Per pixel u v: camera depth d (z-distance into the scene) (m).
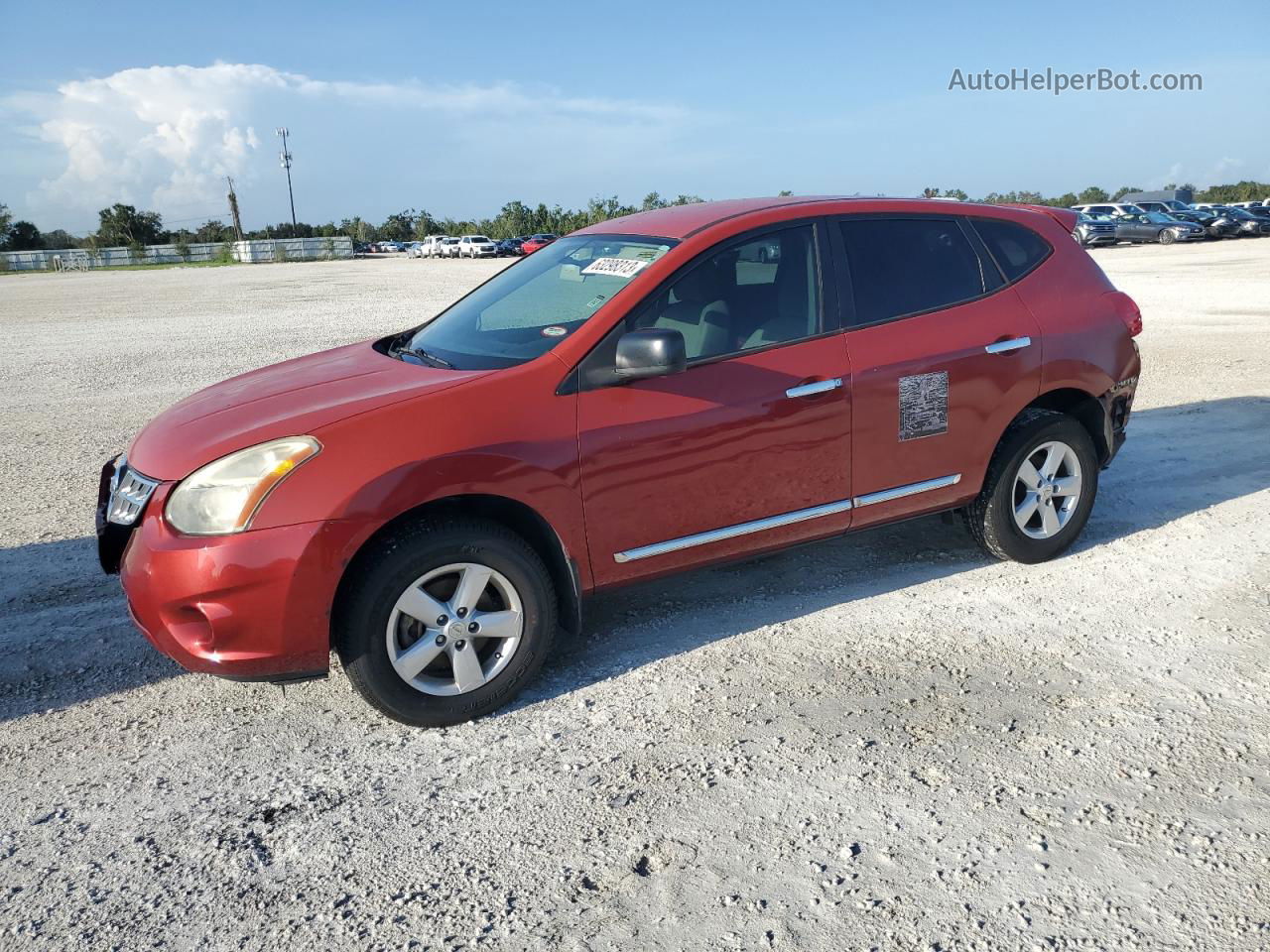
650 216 4.40
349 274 38.44
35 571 4.91
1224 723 3.21
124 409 9.21
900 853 2.63
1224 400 8.14
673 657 3.84
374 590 3.17
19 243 94.81
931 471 4.25
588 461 3.47
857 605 4.27
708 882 2.55
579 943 2.35
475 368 3.62
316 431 3.17
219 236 101.06
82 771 3.18
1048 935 2.32
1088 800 2.83
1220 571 4.51
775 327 3.87
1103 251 31.83
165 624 3.12
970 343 4.23
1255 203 42.00
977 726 3.25
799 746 3.17
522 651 3.46
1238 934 2.30
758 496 3.85
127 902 2.55
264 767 3.18
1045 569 4.62
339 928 2.44
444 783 3.05
